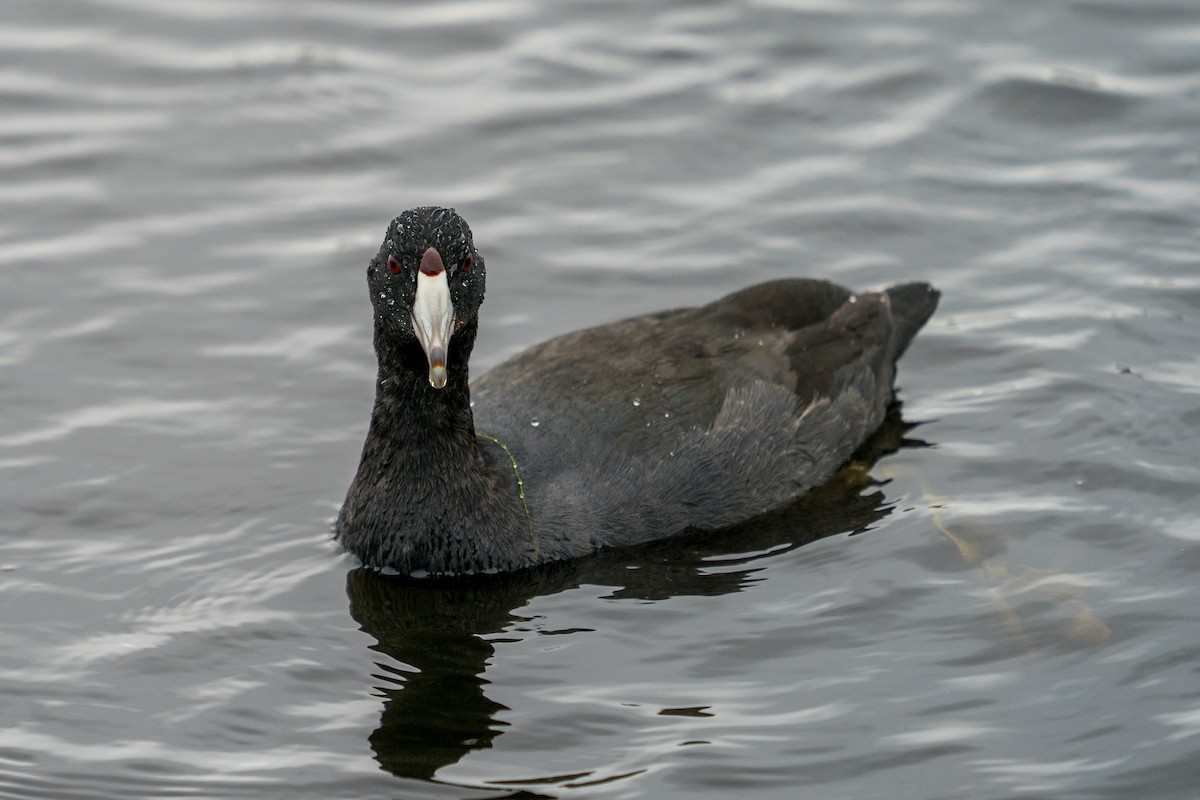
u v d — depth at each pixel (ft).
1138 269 50.62
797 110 59.82
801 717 32.89
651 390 41.73
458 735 32.73
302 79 61.52
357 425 45.01
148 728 33.04
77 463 42.73
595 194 55.77
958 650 34.94
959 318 49.37
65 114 59.26
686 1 65.87
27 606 37.01
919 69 61.52
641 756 31.89
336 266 52.21
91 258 52.21
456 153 57.98
